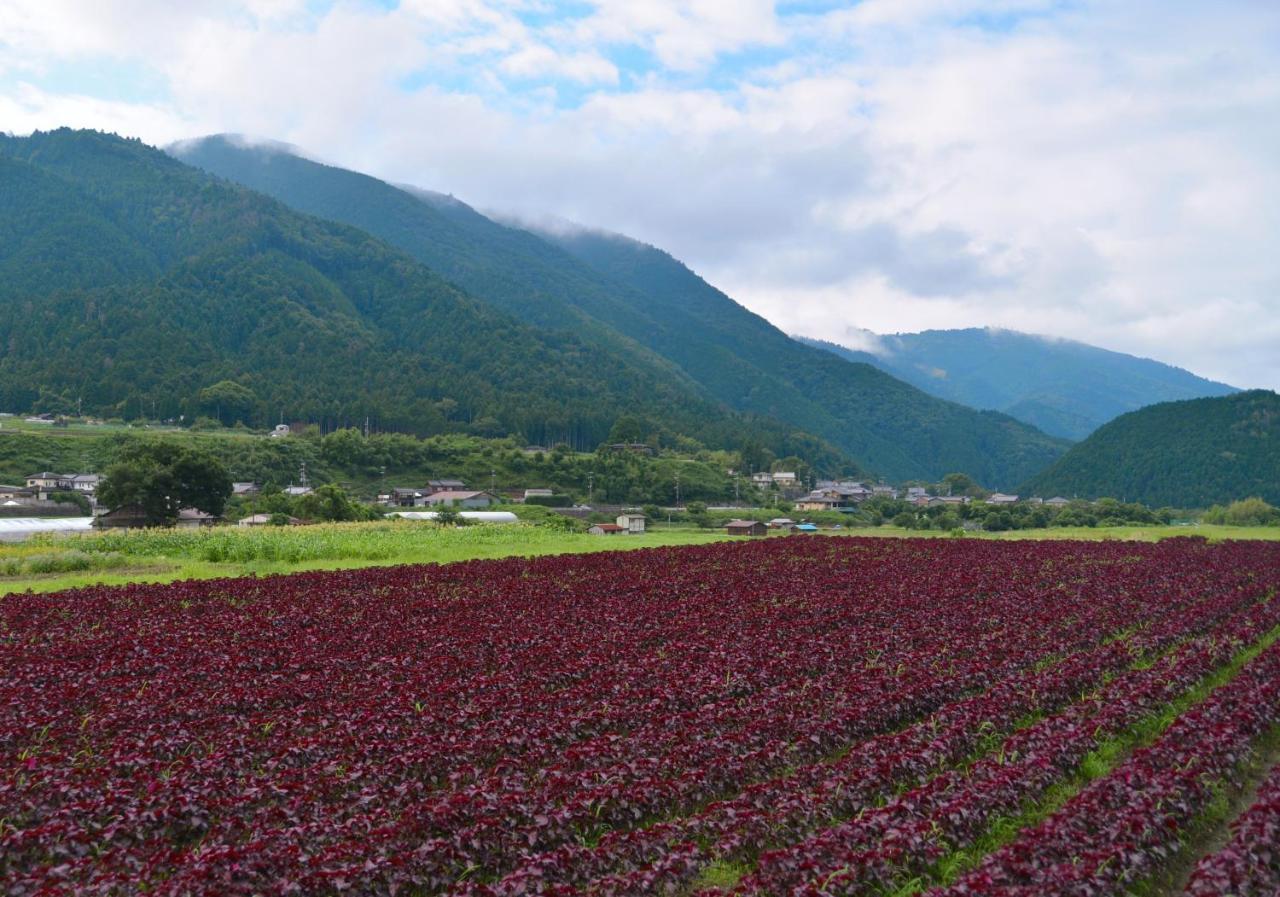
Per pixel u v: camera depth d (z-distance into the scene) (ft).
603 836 40.88
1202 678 73.97
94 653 77.71
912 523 382.22
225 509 313.94
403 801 45.06
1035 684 66.80
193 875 35.29
